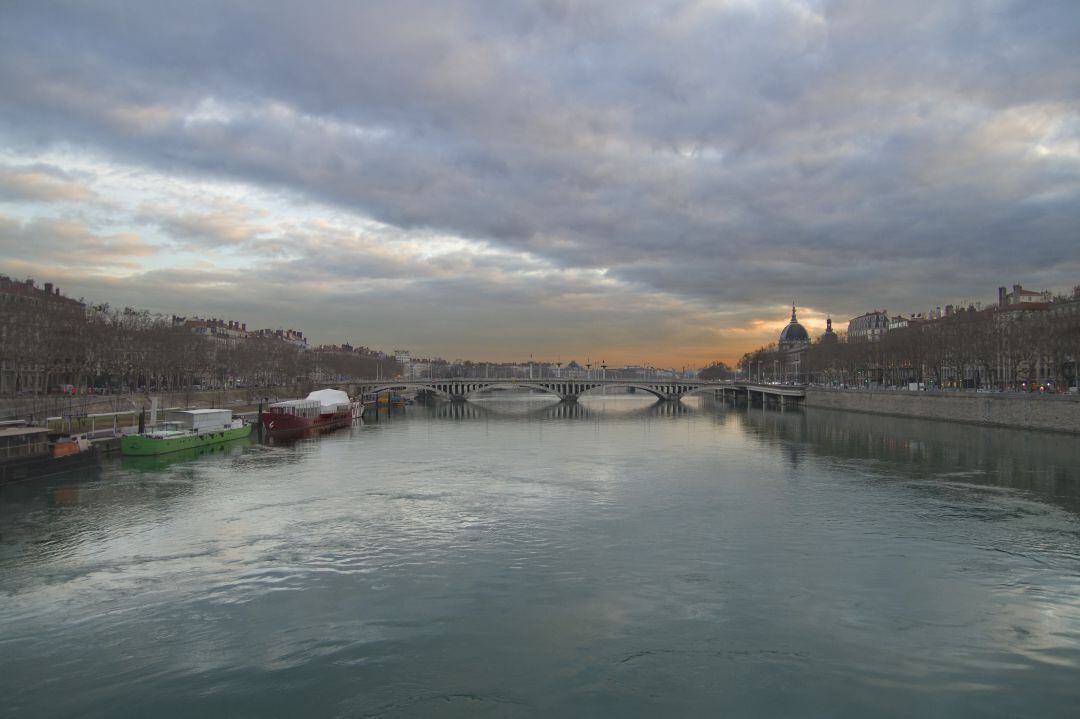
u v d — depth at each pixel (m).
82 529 57.84
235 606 41.06
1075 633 37.12
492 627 38.09
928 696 30.95
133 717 29.95
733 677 32.66
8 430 83.12
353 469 90.06
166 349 163.38
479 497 70.88
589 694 31.30
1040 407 131.12
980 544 52.88
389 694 31.47
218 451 109.75
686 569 47.25
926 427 149.12
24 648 36.03
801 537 55.03
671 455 105.25
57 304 164.88
